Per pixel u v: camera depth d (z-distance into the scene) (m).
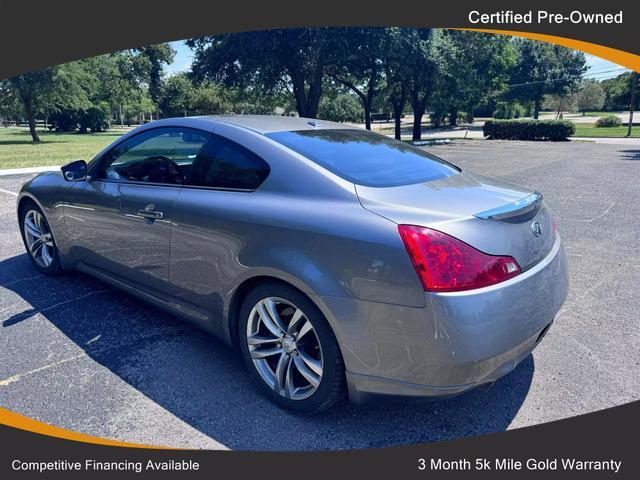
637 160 16.09
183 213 2.88
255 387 2.78
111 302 3.88
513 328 2.13
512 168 13.73
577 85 68.06
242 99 27.55
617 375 2.88
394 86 29.36
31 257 4.56
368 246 2.15
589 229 6.21
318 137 2.99
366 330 2.16
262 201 2.57
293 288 2.39
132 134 3.49
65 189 3.87
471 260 2.06
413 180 2.65
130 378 2.85
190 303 3.02
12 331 3.39
